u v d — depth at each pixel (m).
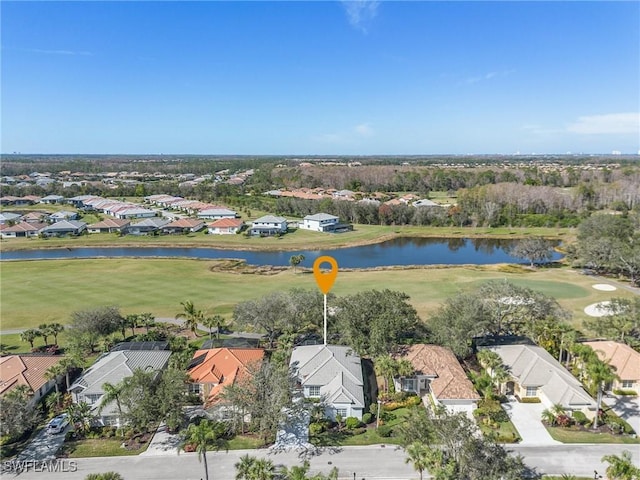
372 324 54.09
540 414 45.62
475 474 32.12
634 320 59.38
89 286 92.94
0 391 46.44
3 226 156.75
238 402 42.03
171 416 40.84
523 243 112.69
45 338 61.75
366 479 36.84
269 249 136.12
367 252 133.75
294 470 33.22
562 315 62.81
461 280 97.31
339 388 46.25
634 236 110.81
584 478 36.44
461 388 47.50
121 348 56.59
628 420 44.94
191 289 90.56
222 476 37.28
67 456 40.12
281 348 55.69
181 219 167.75
